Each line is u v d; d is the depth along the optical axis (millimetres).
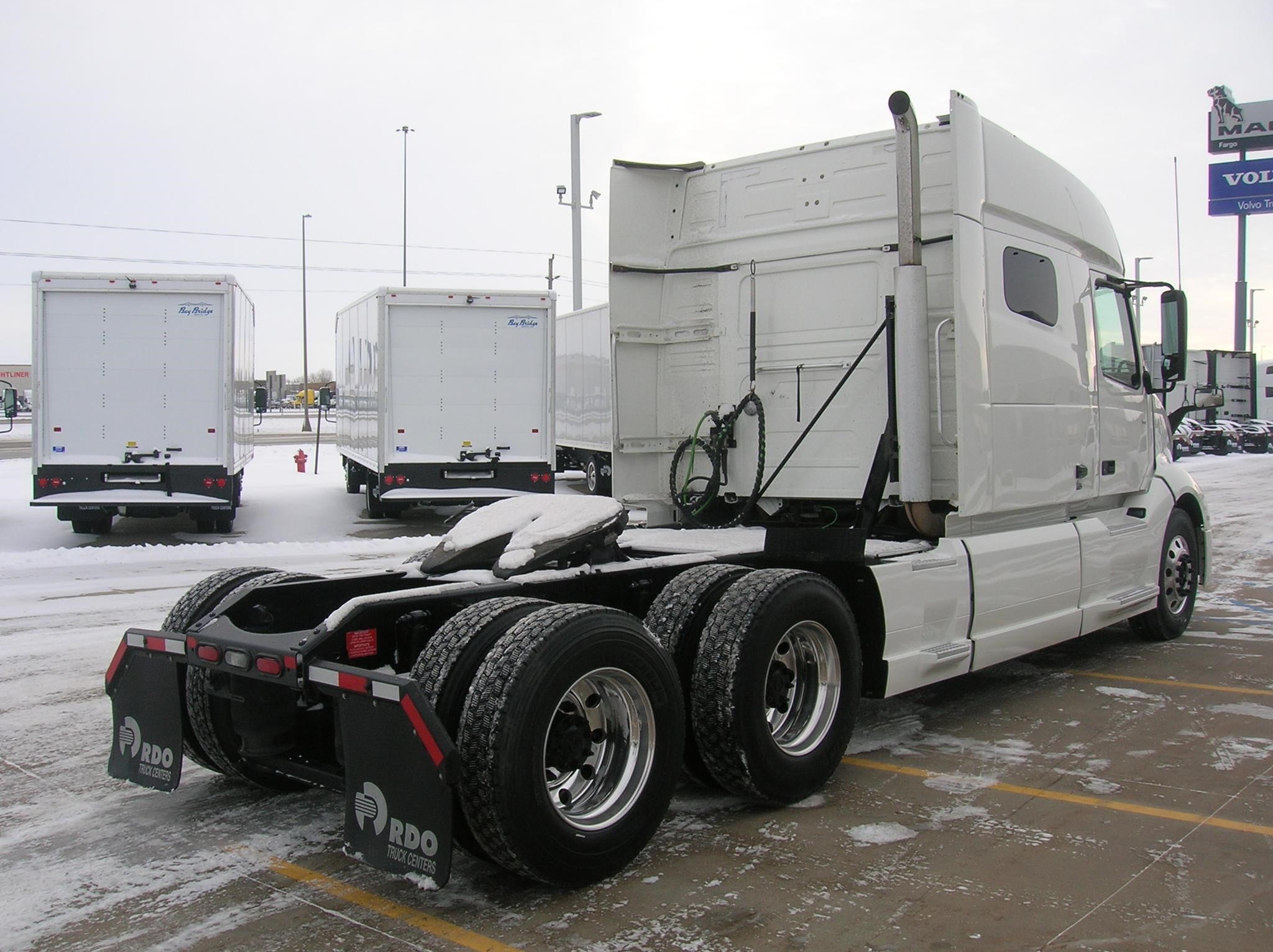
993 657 5668
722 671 4215
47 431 13859
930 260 5742
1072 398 6430
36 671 6938
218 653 3996
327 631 3721
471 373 15148
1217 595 9984
